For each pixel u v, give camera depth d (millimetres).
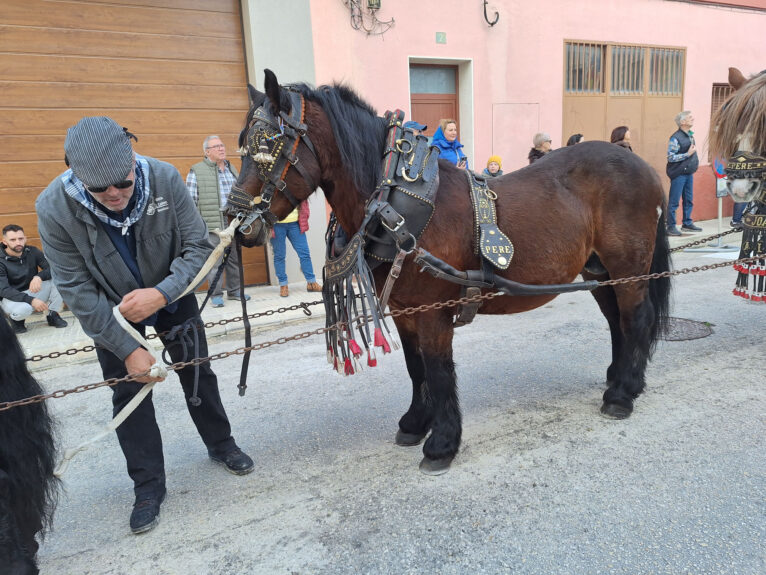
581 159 2477
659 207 2561
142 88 5078
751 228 3109
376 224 2000
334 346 2188
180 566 1828
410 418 2531
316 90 2014
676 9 8094
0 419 1394
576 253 2383
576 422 2658
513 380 3242
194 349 2049
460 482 2201
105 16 4832
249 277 5766
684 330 3941
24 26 4562
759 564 1660
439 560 1766
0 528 1356
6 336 1413
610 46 7625
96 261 1850
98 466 2570
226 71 5434
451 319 2211
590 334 4035
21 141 4703
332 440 2646
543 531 1871
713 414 2637
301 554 1841
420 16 6184
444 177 2156
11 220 4762
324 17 5633
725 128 2904
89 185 1575
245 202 1881
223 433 2414
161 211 1889
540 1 6918
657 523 1874
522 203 2262
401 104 6297
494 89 6840
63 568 1854
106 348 1884
